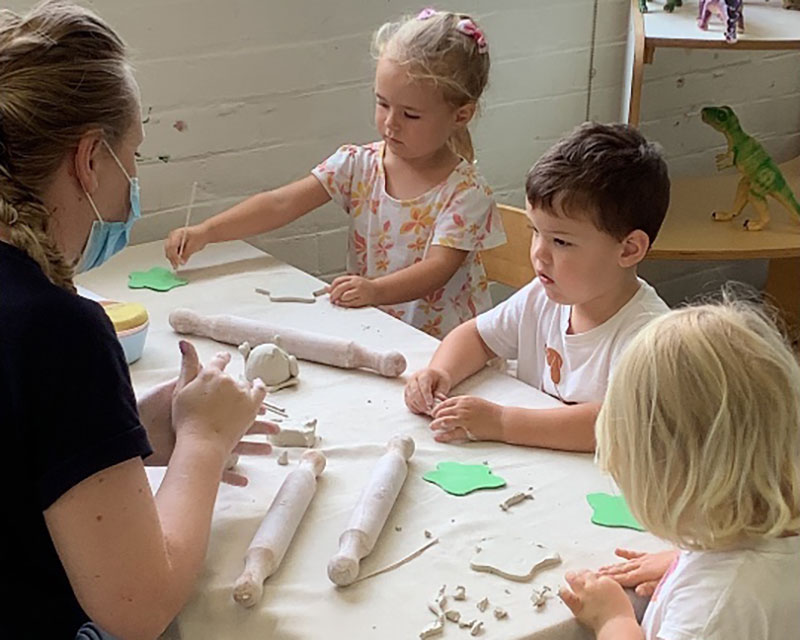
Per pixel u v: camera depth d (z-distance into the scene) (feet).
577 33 8.84
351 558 3.67
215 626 3.59
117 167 3.41
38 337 3.03
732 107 9.95
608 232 4.86
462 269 6.84
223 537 3.91
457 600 3.61
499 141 8.86
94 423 3.06
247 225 6.83
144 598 3.21
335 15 7.61
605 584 3.57
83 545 3.10
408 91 6.38
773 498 3.32
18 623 3.25
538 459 4.50
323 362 5.33
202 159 7.45
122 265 6.61
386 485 4.09
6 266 3.09
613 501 4.17
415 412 4.87
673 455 3.37
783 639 3.36
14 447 3.04
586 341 5.11
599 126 5.07
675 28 7.87
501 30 8.48
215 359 4.33
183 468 3.73
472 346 5.33
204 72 7.25
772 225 8.49
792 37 7.69
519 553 3.84
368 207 6.97
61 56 3.20
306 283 6.36
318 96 7.75
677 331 3.47
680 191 9.21
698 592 3.35
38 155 3.19
